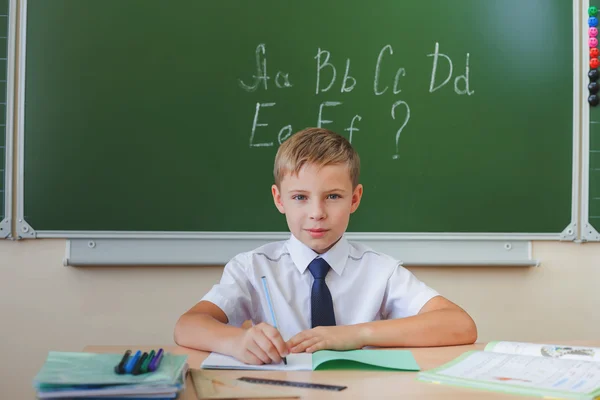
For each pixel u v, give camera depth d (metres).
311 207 1.15
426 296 1.20
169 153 1.83
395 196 1.92
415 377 0.77
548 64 2.00
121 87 1.82
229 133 1.86
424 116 1.94
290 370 0.81
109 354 0.75
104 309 1.83
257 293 1.25
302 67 1.89
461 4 1.97
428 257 1.93
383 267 1.26
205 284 1.87
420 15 1.95
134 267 1.84
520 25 1.99
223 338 0.92
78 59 1.81
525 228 1.98
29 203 1.78
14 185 1.79
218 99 1.86
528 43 1.99
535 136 1.99
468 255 1.95
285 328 1.22
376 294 1.24
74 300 1.82
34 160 1.79
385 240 1.91
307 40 1.90
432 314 1.06
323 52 1.90
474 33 1.97
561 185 2.00
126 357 0.71
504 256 1.97
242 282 1.24
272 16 1.88
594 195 2.00
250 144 1.86
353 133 1.91
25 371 1.80
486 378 0.73
